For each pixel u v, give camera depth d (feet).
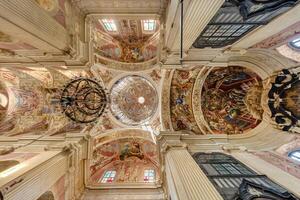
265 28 21.89
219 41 26.45
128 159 48.52
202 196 16.44
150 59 44.45
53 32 23.18
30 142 34.35
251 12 18.37
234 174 22.11
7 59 31.24
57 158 29.27
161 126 42.32
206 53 30.09
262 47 29.19
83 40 32.53
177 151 29.37
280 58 29.58
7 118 40.81
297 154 27.40
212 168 24.41
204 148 32.07
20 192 20.44
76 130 40.37
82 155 37.04
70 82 26.89
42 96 41.32
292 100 29.53
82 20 32.04
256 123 36.88
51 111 40.98
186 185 18.70
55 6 23.84
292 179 20.22
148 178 42.27
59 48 26.71
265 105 34.22
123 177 43.09
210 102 41.88
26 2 18.47
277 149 30.27
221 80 40.96
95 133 42.09
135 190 37.27
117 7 30.17
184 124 40.83
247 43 27.09
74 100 26.30
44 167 25.52
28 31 20.77
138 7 29.55
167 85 42.57
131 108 49.67
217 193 16.98
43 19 21.16
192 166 23.16
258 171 22.77
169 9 25.31
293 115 29.63
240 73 38.47
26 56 29.91
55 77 40.14
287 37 24.76
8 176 21.03
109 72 44.34
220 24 21.22
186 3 17.71
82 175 37.93
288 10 18.02
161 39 31.81
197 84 40.65
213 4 16.87
